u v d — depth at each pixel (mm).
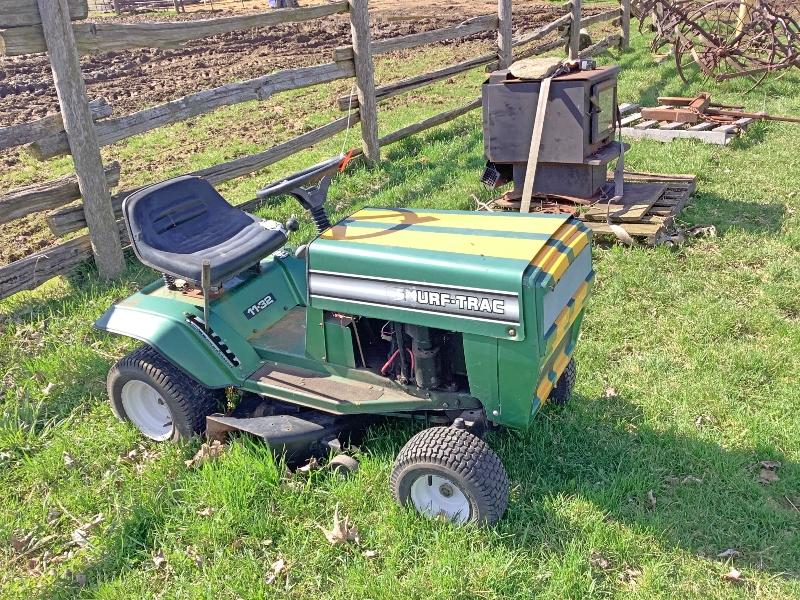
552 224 3766
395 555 3512
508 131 6918
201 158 9961
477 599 3271
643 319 5543
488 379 3514
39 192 6164
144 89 14375
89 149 6305
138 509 3859
